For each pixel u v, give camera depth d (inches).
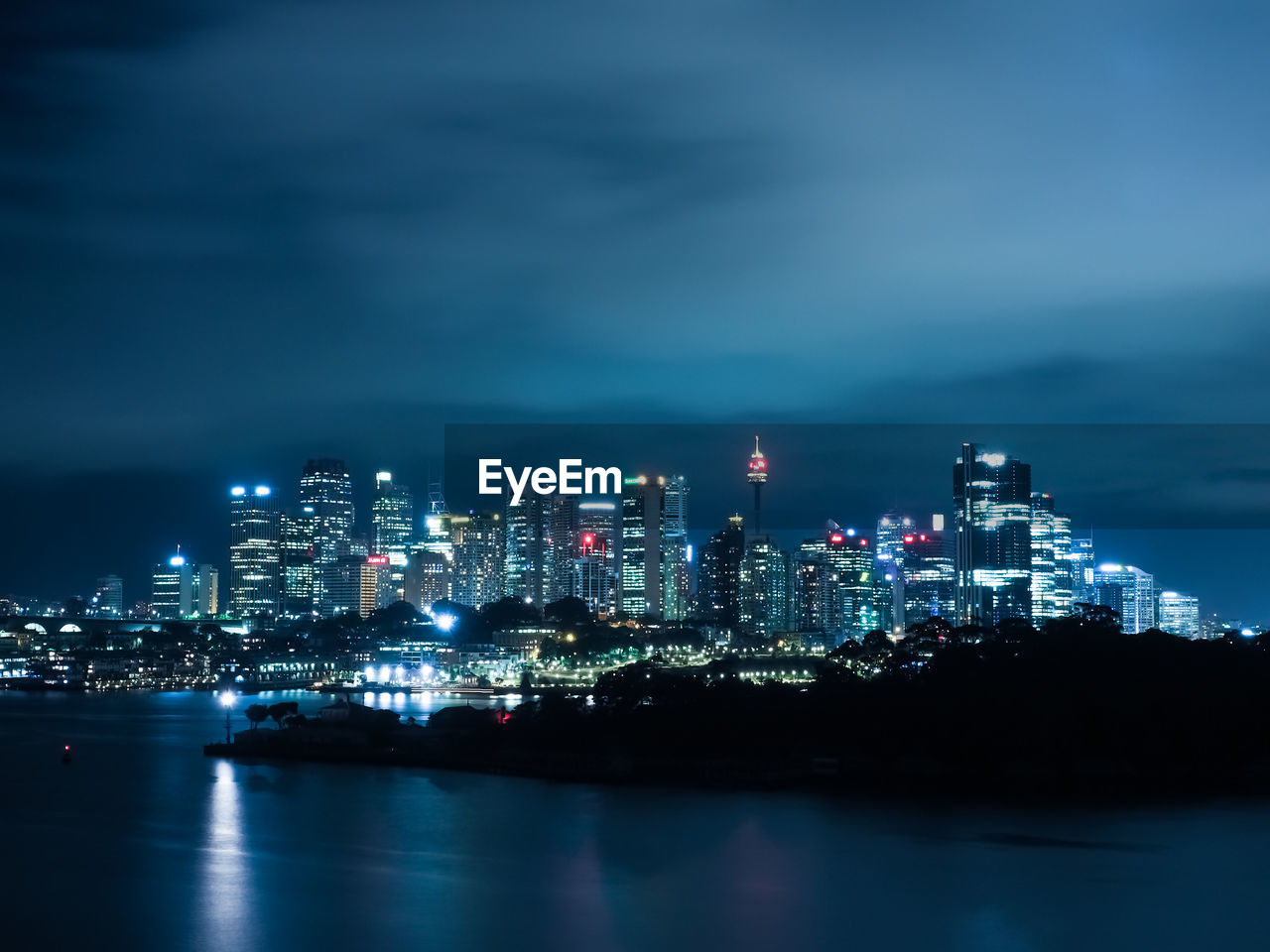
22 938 6796.3
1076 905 7342.5
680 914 7190.0
